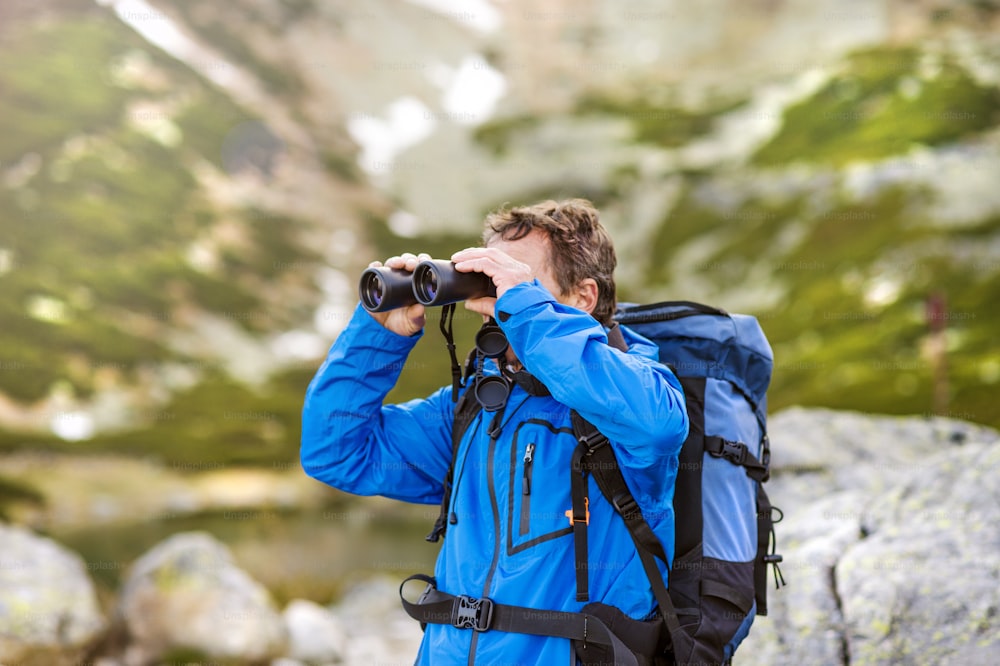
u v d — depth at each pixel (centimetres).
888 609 427
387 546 2752
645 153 10762
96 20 11800
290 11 14562
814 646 428
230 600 1067
